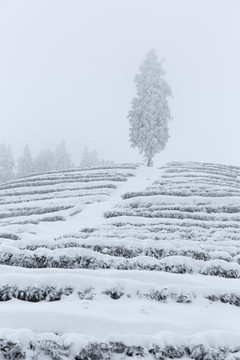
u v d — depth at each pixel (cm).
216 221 1961
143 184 3394
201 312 747
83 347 575
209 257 1140
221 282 917
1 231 1952
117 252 1153
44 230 2055
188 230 1678
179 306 777
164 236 1457
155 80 4875
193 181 3269
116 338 602
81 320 644
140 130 4844
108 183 3344
